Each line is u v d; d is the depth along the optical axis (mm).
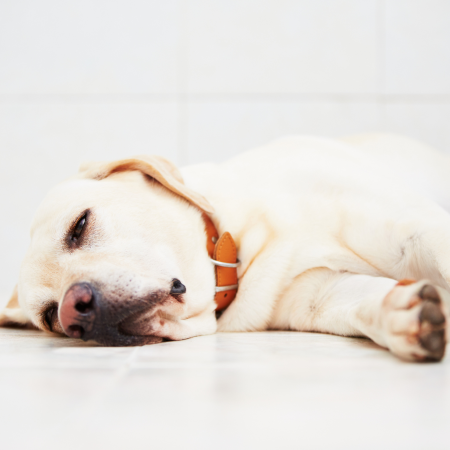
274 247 1903
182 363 1246
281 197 1974
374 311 1352
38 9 4598
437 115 4625
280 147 2314
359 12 4570
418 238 1716
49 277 1754
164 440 708
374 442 693
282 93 4586
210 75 4598
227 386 1004
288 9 4562
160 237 1788
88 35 4602
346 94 4598
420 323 1137
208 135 4613
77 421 799
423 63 4605
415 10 4582
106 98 4621
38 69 4629
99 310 1521
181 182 2049
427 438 708
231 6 4566
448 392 935
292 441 700
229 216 1981
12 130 4656
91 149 4645
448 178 2814
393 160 2748
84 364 1257
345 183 1938
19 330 2180
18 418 819
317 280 1901
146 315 1589
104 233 1722
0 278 4688
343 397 913
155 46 4590
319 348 1445
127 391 977
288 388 981
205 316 1868
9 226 4688
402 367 1144
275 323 1992
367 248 1850
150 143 4621
